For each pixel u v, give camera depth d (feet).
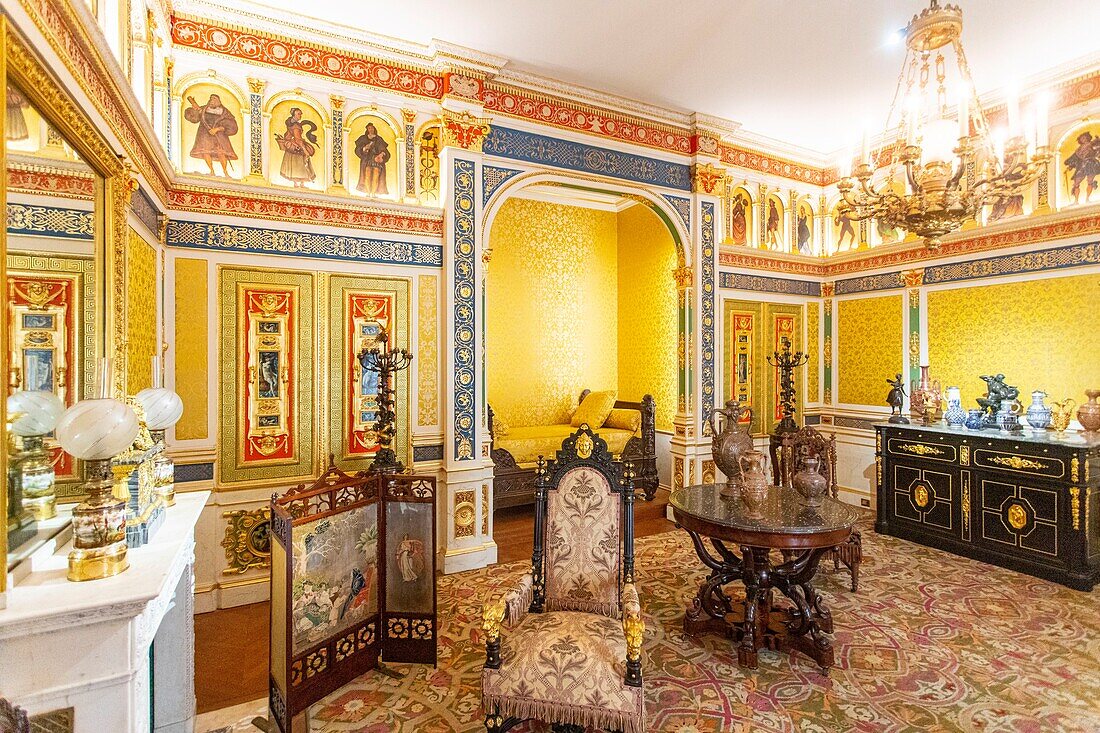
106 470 5.65
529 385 23.07
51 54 5.60
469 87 15.01
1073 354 15.61
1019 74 15.48
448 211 14.87
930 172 9.81
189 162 12.85
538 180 16.43
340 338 14.17
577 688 7.04
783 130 19.71
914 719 8.44
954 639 10.90
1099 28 13.17
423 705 8.96
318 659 9.01
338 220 14.07
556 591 8.79
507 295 22.61
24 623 4.63
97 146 6.99
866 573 14.48
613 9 12.64
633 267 23.39
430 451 15.07
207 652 10.83
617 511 8.80
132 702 5.18
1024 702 8.84
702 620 11.16
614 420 22.06
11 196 5.21
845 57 14.65
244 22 13.07
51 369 6.06
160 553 6.30
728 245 20.25
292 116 13.80
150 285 10.75
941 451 16.34
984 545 15.30
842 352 21.95
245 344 13.20
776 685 9.39
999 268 17.22
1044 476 14.01
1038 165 9.23
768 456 21.47
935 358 18.93
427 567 10.19
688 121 18.48
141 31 10.46
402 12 12.91
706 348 19.27
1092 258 15.19
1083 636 11.00
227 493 12.96
